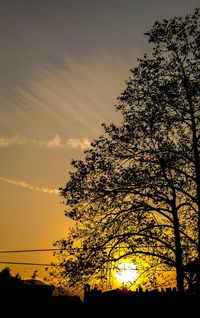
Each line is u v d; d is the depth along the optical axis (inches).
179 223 884.6
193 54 911.0
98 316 1314.0
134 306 1245.7
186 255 910.4
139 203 880.9
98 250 852.6
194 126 879.7
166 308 1109.7
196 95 887.1
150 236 869.8
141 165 884.0
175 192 899.4
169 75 921.5
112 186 880.3
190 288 866.8
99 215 886.4
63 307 1444.4
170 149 889.5
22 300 1444.4
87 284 866.1
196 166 858.8
